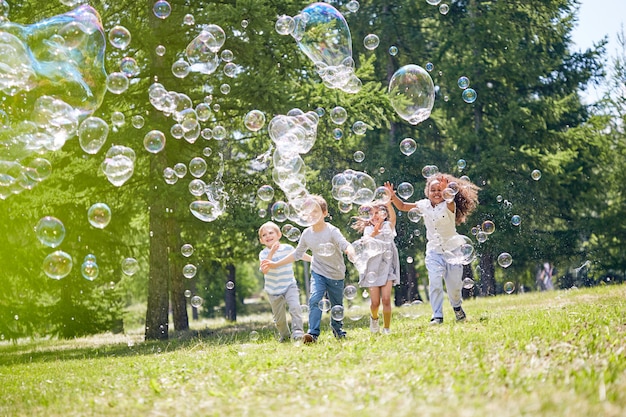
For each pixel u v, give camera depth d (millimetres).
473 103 19484
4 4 8516
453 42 19703
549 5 20031
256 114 7152
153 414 3340
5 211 11422
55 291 13797
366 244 6227
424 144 20375
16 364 8375
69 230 12141
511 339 4629
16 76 6539
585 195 20484
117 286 15547
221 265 15055
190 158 11461
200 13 11219
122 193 11984
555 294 11398
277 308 7125
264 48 11312
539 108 19469
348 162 17281
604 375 3221
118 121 8047
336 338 6191
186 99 7918
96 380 4984
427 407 2865
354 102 12000
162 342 10328
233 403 3377
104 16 10906
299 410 3057
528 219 19594
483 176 18547
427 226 6852
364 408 2967
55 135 7184
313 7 7023
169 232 12398
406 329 6398
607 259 21438
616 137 22125
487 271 19062
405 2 19422
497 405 2814
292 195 7062
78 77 6914
